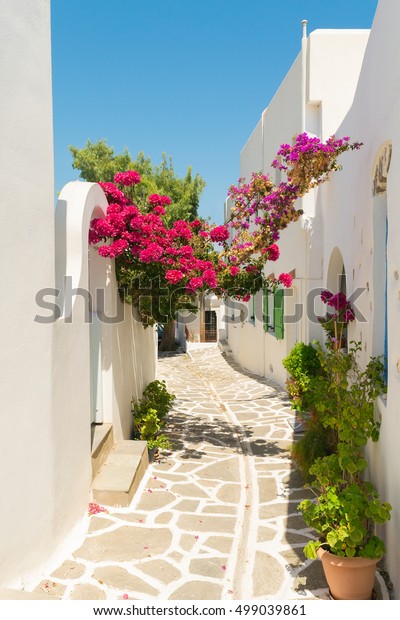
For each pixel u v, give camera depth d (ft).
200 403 33.17
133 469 17.62
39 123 11.78
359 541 10.77
